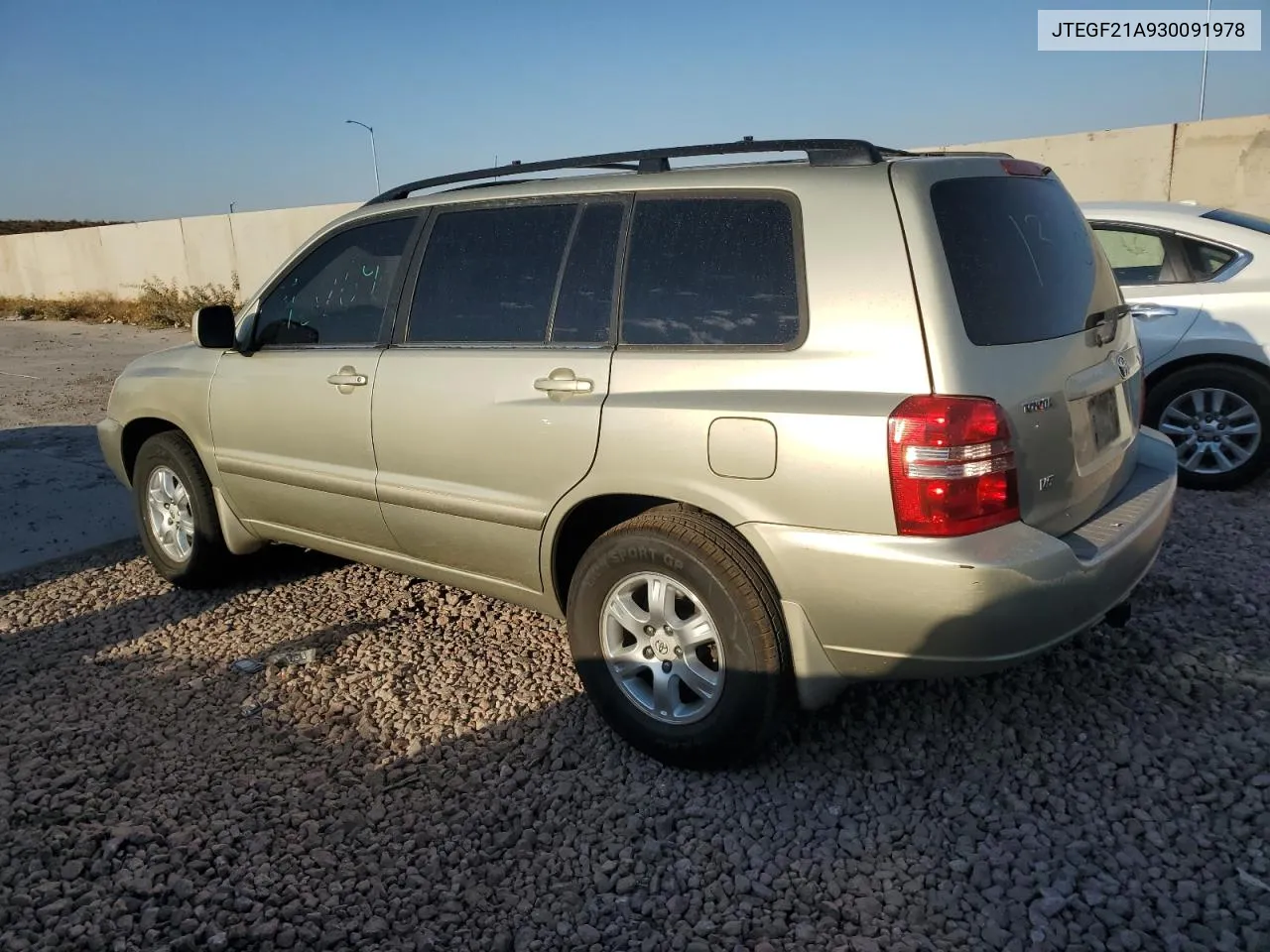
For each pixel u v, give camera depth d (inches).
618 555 127.0
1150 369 241.4
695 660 124.4
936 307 107.7
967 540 105.7
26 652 173.5
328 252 171.5
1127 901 101.3
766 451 113.2
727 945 98.7
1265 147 443.8
